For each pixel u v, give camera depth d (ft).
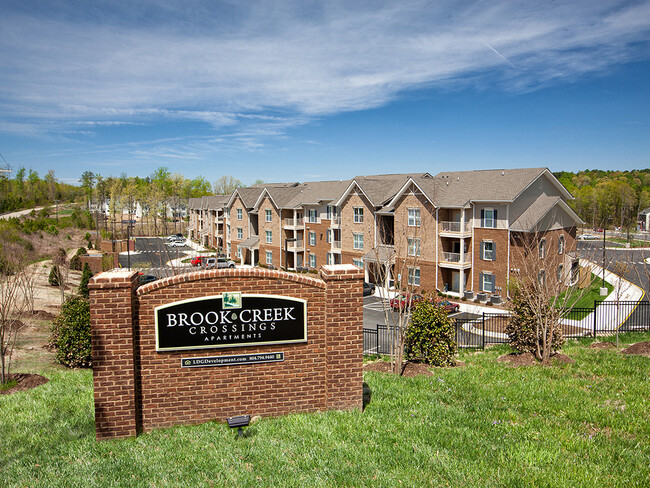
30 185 370.94
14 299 58.18
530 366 51.39
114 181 394.32
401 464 26.08
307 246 166.61
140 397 31.53
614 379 44.21
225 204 220.43
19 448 28.78
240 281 32.71
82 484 23.82
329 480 24.22
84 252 156.97
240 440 29.25
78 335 51.62
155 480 24.26
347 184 156.76
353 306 34.22
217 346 32.53
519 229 108.78
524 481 24.03
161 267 148.97
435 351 52.70
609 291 113.91
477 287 119.34
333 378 34.35
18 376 45.03
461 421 33.04
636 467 25.82
